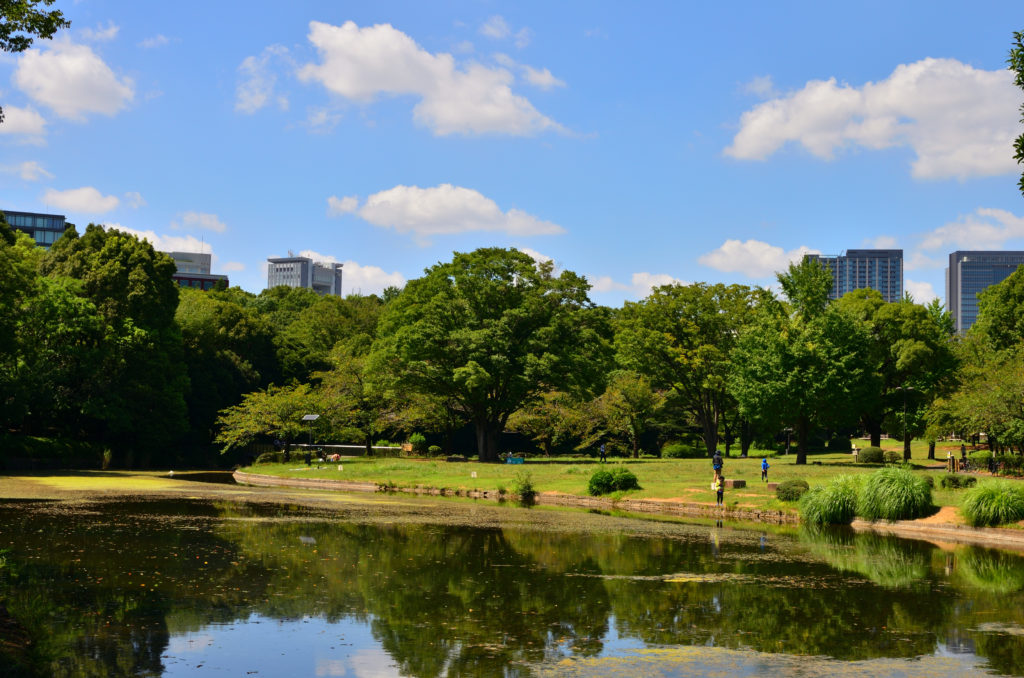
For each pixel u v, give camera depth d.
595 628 14.99
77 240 67.94
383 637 14.30
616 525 30.30
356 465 55.94
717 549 24.55
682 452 72.25
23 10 16.22
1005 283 68.75
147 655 13.10
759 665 12.81
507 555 23.11
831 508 30.70
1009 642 14.23
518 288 62.53
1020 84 17.52
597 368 60.47
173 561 21.20
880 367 59.75
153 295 66.75
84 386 63.19
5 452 55.84
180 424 68.31
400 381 59.84
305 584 18.66
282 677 12.14
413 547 24.42
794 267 57.38
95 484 46.75
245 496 41.12
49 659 12.78
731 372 56.81
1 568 19.84
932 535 28.00
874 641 14.24
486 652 13.42
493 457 60.88
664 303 65.69
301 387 63.75
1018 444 45.88
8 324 52.41
